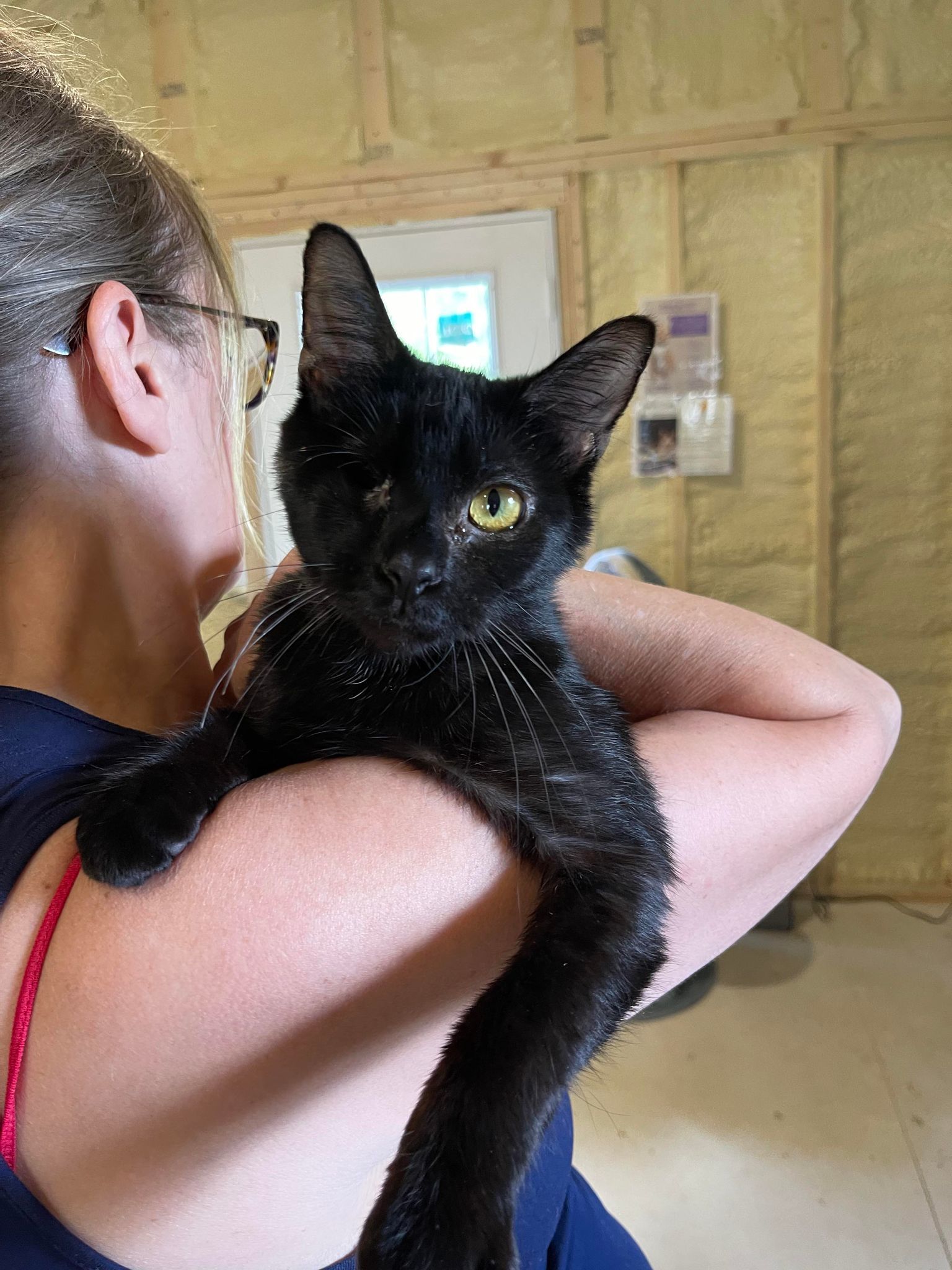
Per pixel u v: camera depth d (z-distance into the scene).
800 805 0.90
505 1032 0.69
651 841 0.85
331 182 3.40
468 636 1.02
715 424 3.38
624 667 1.17
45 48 0.89
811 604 3.49
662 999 2.90
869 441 3.34
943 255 3.19
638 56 3.23
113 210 0.82
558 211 3.33
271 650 1.05
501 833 0.77
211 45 3.39
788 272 3.28
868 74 3.12
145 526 0.90
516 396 1.11
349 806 0.71
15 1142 0.60
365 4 3.28
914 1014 2.87
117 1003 0.59
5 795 0.71
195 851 0.65
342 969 0.63
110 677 0.89
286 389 1.59
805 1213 2.21
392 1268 0.58
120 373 0.80
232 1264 0.72
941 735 3.55
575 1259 1.10
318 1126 0.68
